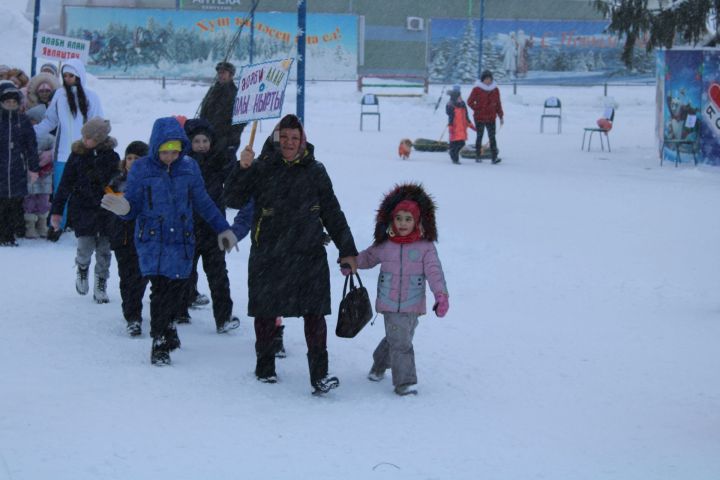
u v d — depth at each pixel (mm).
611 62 63375
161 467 6590
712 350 10398
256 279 8773
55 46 22375
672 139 30094
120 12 59594
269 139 8992
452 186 23891
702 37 32156
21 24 48188
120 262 10617
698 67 29219
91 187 12141
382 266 8789
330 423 7742
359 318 8750
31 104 18203
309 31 61844
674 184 25000
